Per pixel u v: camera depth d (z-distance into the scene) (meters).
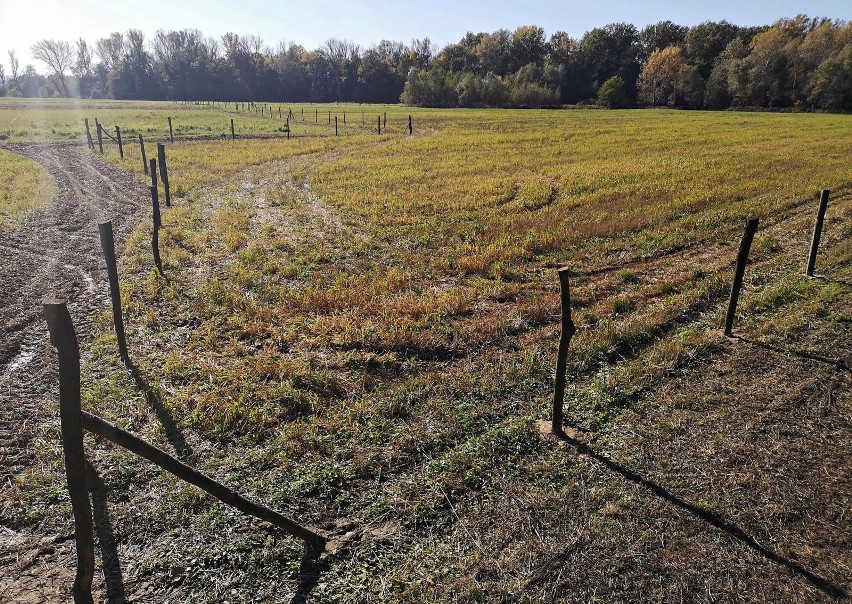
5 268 11.44
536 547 4.50
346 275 11.32
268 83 121.75
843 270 10.76
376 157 29.58
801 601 4.03
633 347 7.95
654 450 5.68
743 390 6.75
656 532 4.65
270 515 4.28
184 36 135.25
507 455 5.62
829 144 33.84
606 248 13.09
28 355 7.84
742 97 87.12
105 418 6.14
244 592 4.13
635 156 29.59
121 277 11.05
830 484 5.18
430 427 6.05
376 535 4.67
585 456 5.61
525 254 12.57
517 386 6.88
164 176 17.83
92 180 22.05
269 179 23.09
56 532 4.68
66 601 4.03
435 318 9.02
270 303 9.79
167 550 4.48
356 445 5.78
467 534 4.66
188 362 7.48
